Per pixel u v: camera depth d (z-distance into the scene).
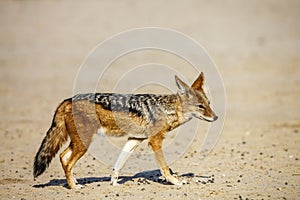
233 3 146.88
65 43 105.19
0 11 131.50
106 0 146.75
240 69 86.12
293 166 36.97
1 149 43.00
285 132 49.44
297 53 97.94
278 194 30.39
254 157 39.84
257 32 116.25
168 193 30.70
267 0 150.38
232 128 51.62
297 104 64.19
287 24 123.75
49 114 58.38
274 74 83.12
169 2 145.75
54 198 29.81
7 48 101.19
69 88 73.50
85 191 31.20
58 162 39.34
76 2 143.25
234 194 30.41
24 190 31.53
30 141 46.00
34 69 86.38
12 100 66.31
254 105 63.75
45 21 123.94
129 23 121.31
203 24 122.31
